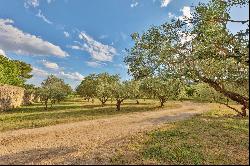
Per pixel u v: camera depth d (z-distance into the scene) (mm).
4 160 22609
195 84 20078
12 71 121562
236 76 19531
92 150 25547
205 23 17766
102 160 22031
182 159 22031
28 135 33469
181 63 19188
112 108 76625
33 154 24594
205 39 17562
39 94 77938
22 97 89875
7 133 34750
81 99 128000
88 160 22109
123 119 51156
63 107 81000
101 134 34656
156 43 19562
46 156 23797
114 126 41969
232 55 17516
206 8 17938
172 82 20453
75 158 22812
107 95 82250
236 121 48250
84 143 29125
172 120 50656
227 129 38625
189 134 33438
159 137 31328
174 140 29469
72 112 63656
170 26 19219
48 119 48031
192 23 18375
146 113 64062
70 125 42281
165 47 19141
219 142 28984
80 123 44750
